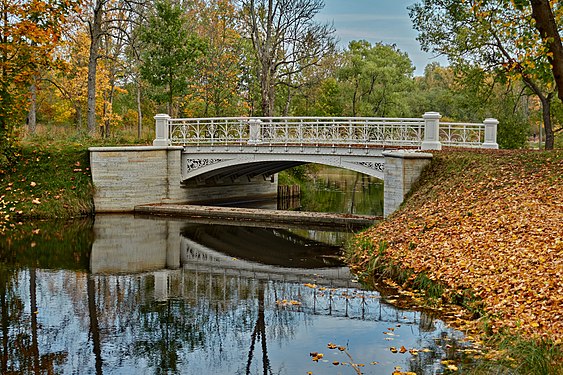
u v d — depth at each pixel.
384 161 17.86
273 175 29.81
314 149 20.95
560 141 32.19
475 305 9.19
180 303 11.16
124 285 12.53
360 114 45.72
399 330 9.13
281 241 17.62
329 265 14.31
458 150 18.08
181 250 16.34
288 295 11.55
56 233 18.53
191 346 8.88
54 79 33.47
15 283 12.62
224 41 37.78
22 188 21.59
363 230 16.30
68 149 23.45
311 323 9.70
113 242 17.33
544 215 11.12
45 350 8.75
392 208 17.30
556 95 23.69
